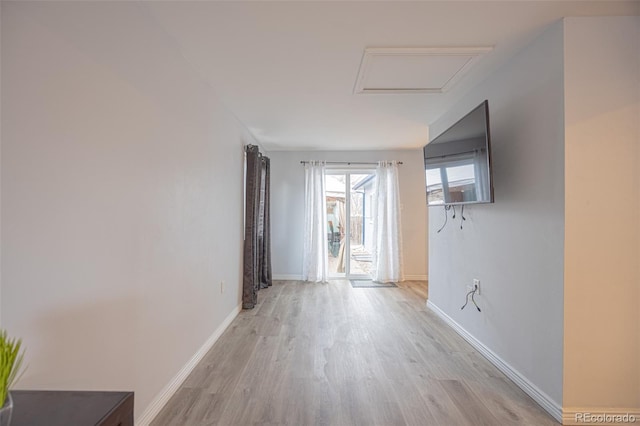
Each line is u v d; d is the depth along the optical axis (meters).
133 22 1.53
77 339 1.20
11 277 0.97
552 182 1.79
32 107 1.02
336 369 2.29
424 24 1.78
